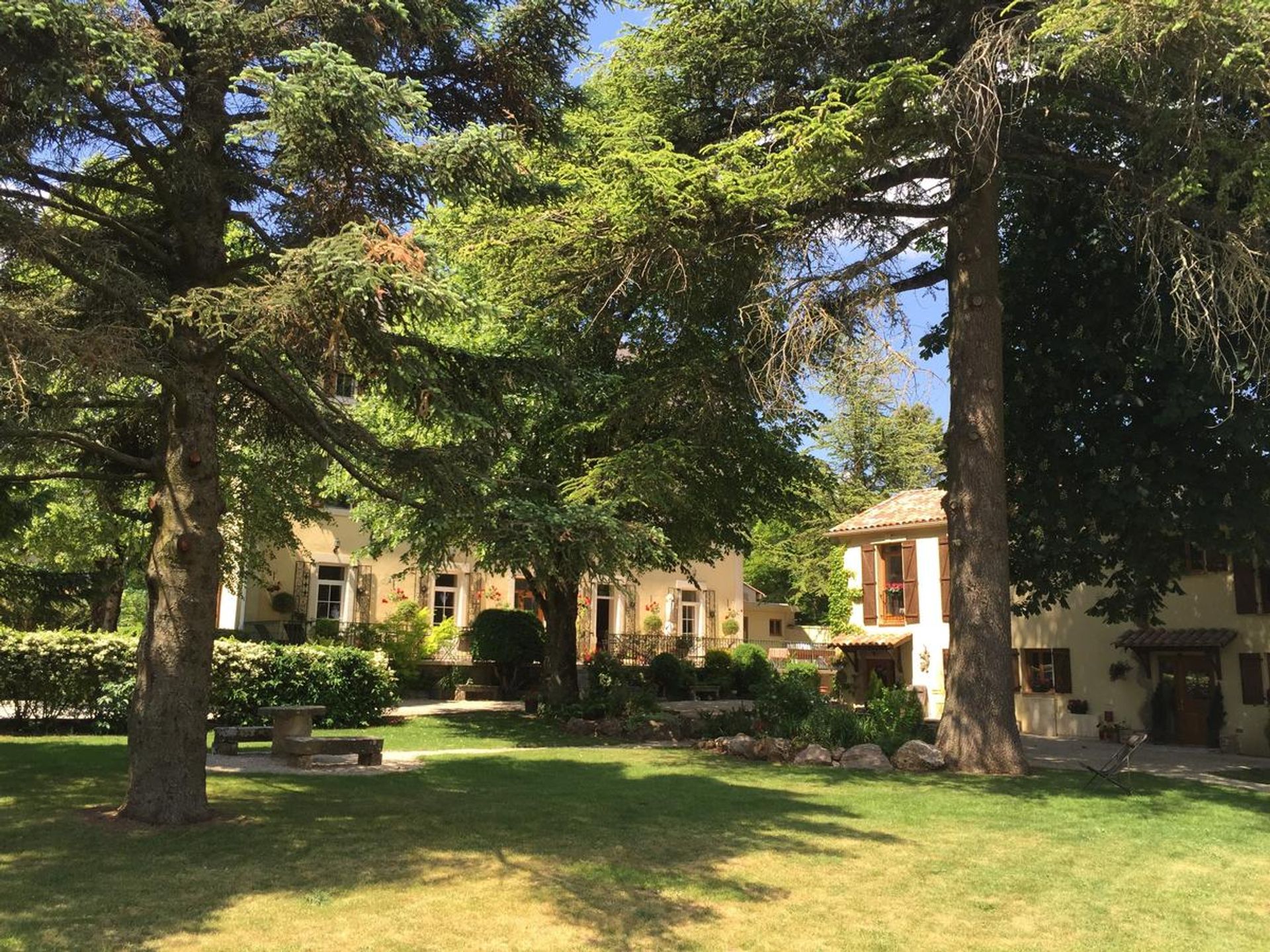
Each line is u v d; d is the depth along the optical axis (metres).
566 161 12.78
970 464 13.74
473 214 12.71
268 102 6.25
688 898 6.02
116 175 8.29
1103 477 14.36
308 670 16.45
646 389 15.24
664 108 14.41
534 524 8.23
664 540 9.21
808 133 10.44
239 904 5.42
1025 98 11.66
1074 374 15.27
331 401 8.53
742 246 12.60
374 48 7.43
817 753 13.58
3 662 13.59
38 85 5.76
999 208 16.28
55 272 7.38
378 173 6.94
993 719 13.13
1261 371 12.39
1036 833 8.73
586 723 17.22
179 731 7.50
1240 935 5.75
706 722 16.88
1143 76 10.47
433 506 8.46
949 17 12.76
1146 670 21.08
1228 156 10.69
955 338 14.16
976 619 13.41
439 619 26.58
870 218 13.94
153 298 6.95
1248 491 13.87
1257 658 19.23
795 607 45.06
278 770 11.26
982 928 5.71
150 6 7.32
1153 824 9.37
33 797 8.45
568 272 13.23
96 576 12.96
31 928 4.85
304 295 6.03
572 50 8.55
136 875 5.92
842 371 12.02
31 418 7.16
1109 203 13.03
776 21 12.58
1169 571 15.47
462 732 16.84
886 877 6.85
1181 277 11.48
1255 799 11.69
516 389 8.68
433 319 6.75
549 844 7.37
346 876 6.14
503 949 4.93
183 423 7.57
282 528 13.82
